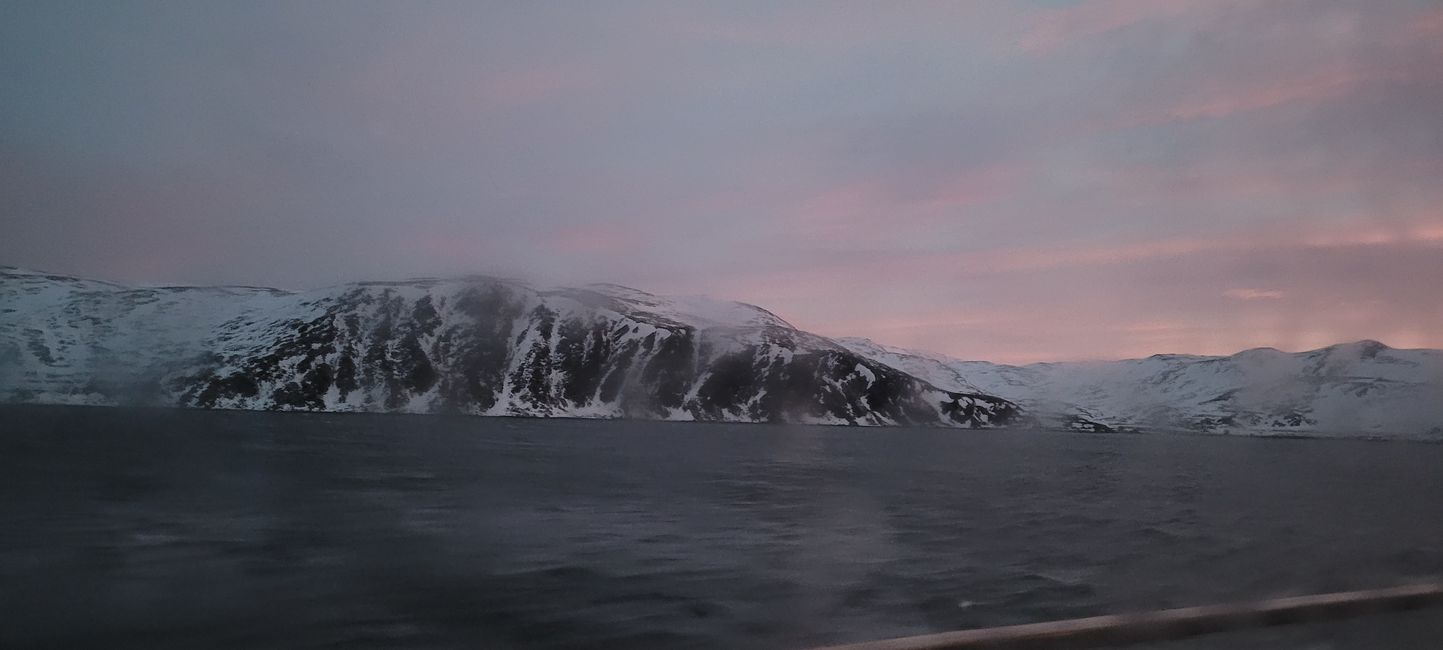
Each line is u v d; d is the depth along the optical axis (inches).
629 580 682.2
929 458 3526.1
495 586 647.8
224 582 655.1
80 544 858.8
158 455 2386.8
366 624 518.9
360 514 1182.9
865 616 549.3
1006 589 654.5
